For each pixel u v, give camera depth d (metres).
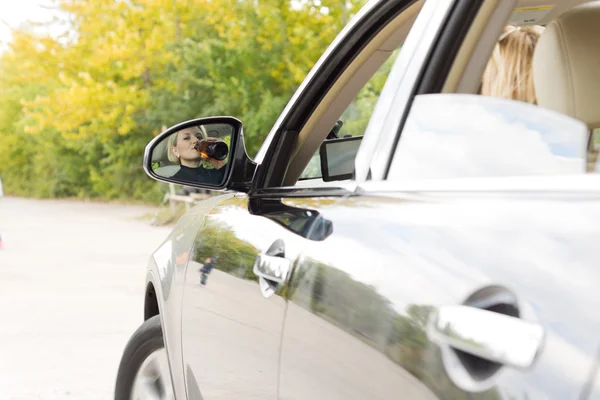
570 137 1.18
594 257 0.92
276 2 21.81
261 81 22.16
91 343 5.77
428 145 1.44
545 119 1.23
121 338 5.93
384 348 1.29
